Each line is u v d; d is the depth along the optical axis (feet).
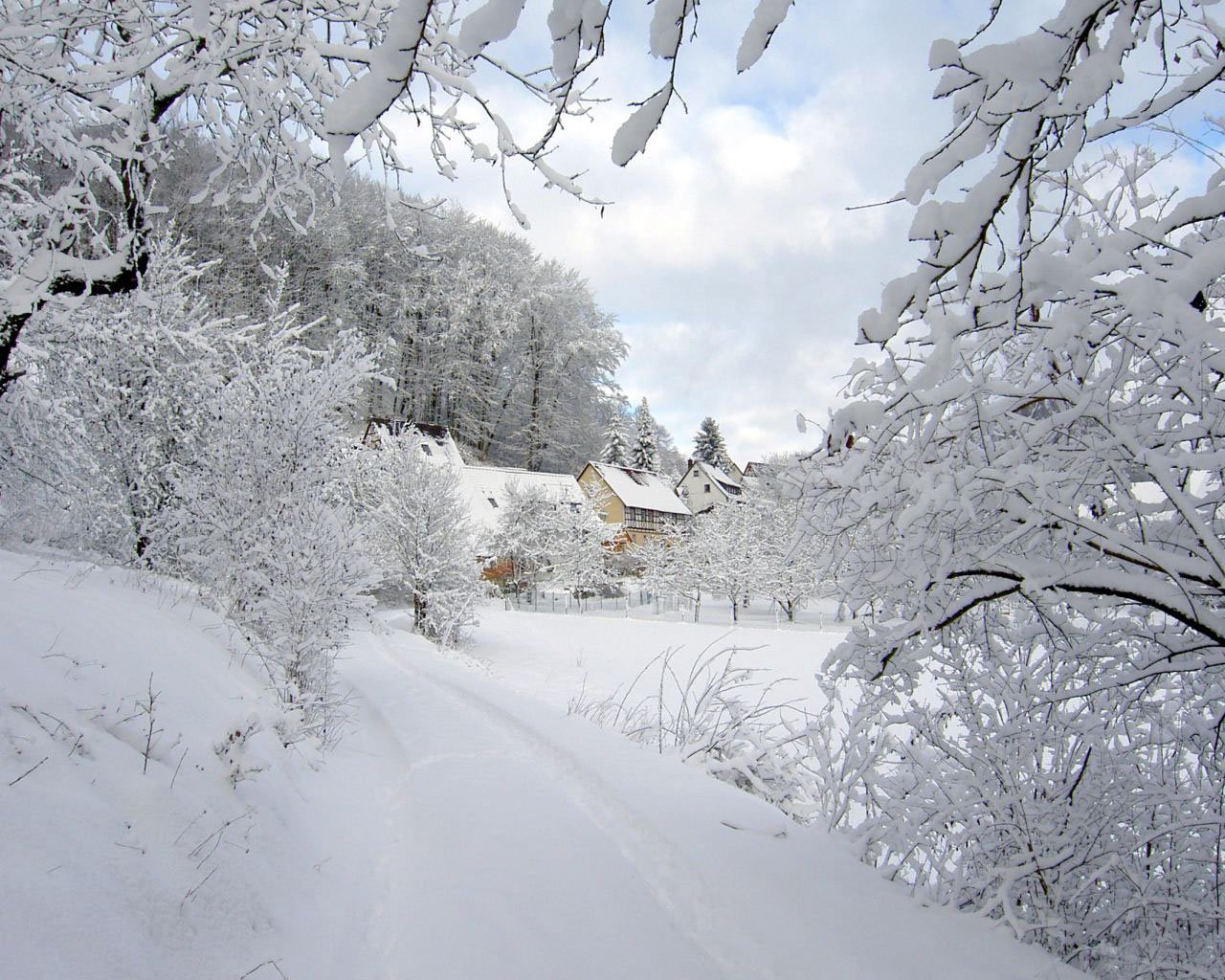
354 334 42.65
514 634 89.20
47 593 17.93
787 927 12.65
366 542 38.06
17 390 28.02
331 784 19.36
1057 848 14.33
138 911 9.34
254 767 14.02
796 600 127.24
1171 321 7.91
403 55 5.04
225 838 12.17
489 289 202.18
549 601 150.10
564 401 225.56
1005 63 6.15
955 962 11.71
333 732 25.18
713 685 28.81
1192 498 10.87
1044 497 10.42
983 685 15.05
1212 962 13.03
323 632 30.01
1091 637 13.32
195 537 36.09
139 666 16.03
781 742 24.02
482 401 206.39
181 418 40.42
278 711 18.02
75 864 9.13
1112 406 11.53
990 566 11.57
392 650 55.77
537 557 145.59
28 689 12.04
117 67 13.94
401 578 79.92
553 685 57.62
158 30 13.93
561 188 11.04
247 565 32.76
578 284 239.71
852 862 16.02
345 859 15.15
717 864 15.06
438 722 29.12
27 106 14.65
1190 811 14.35
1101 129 8.64
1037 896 14.66
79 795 10.44
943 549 11.46
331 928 12.19
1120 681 12.69
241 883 11.50
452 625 76.07
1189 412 10.71
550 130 6.48
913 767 16.15
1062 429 11.28
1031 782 14.98
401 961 11.60
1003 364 12.84
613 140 5.98
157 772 12.42
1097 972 13.38
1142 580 10.57
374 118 5.28
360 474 56.03
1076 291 7.96
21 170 18.26
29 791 9.81
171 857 10.72
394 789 20.95
